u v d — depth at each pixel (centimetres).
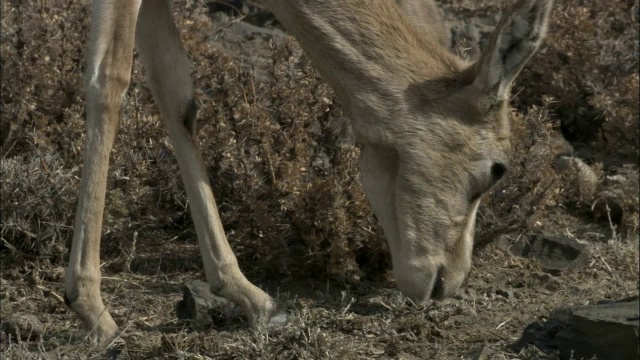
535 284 1270
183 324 1112
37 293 1175
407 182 1023
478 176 1025
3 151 1324
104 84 992
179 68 1096
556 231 1405
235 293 1087
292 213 1232
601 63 1627
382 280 1247
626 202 1428
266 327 1047
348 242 1227
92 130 1001
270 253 1235
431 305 1167
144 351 1027
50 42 1355
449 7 1714
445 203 1028
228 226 1266
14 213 1220
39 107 1335
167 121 1103
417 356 1065
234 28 1596
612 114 1570
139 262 1255
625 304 1062
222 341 1042
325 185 1218
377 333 1106
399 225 1039
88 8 1391
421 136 1013
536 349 1040
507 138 1036
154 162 1299
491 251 1310
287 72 1277
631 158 1580
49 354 1012
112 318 1084
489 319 1156
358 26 1016
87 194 1011
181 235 1312
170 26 1094
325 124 1270
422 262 1039
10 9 1374
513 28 971
